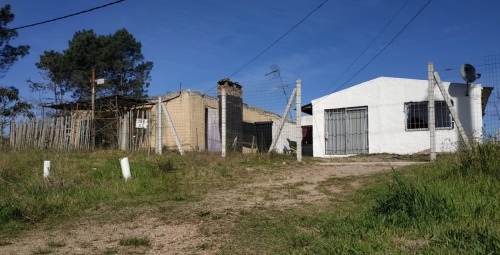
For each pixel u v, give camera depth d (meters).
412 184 5.52
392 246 4.06
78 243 5.29
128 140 15.66
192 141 19.17
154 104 19.20
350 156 14.98
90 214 6.84
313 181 9.14
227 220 6.09
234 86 21.12
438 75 11.27
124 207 7.19
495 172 6.52
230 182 9.21
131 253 4.81
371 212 5.33
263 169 10.94
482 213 4.78
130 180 8.92
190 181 9.28
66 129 15.91
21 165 10.64
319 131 17.09
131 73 34.19
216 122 21.12
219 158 12.37
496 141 7.32
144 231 5.77
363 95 16.44
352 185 8.34
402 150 15.53
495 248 3.55
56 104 19.50
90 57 31.23
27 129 16.36
